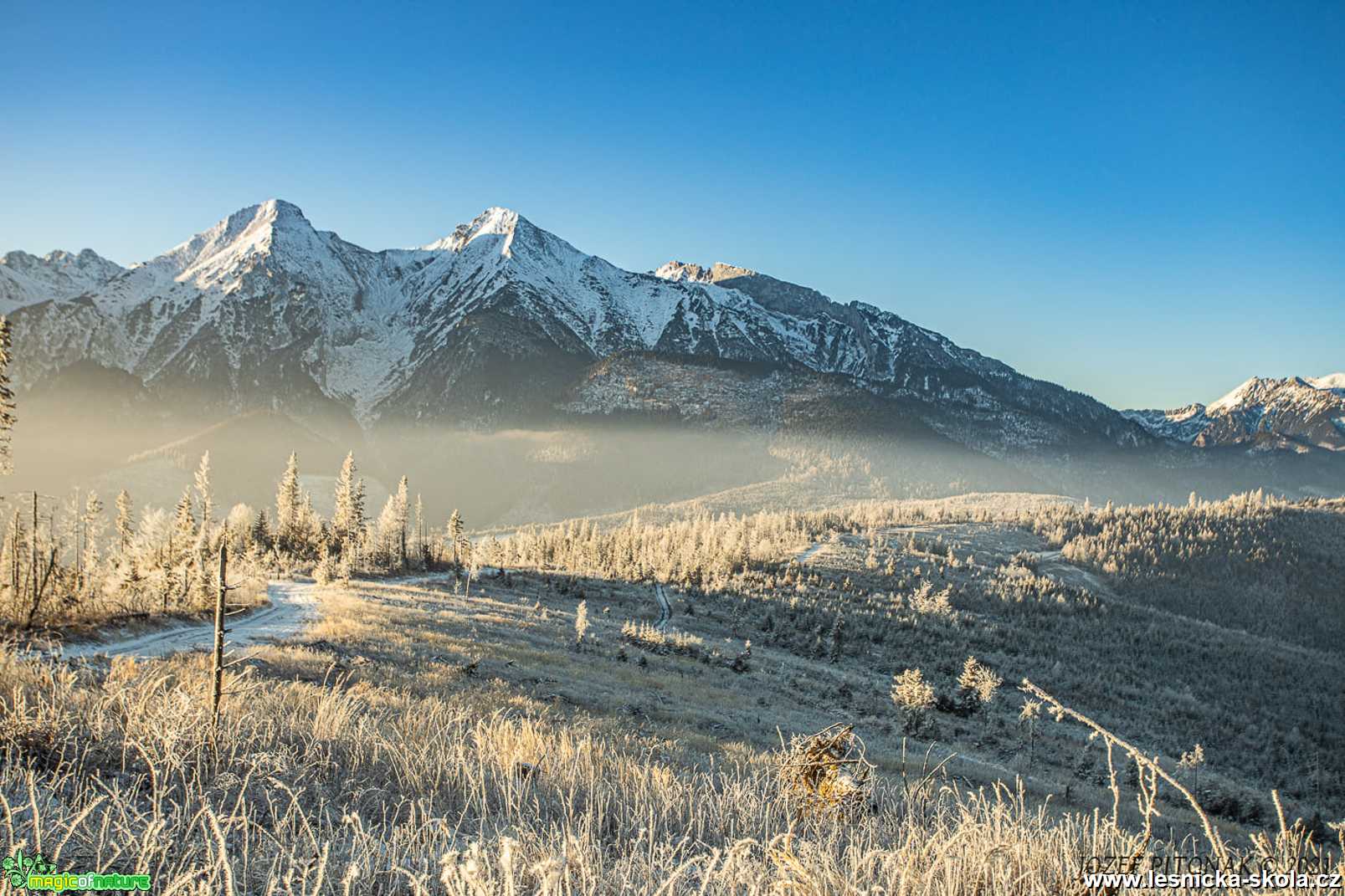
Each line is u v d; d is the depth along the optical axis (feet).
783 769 23.35
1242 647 368.27
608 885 14.44
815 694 159.94
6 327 67.05
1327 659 377.71
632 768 26.81
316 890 12.61
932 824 21.06
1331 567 577.43
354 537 342.85
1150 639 356.18
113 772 21.30
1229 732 249.55
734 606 327.67
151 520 234.38
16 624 78.95
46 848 14.23
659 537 482.69
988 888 13.37
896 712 153.38
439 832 17.15
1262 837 12.91
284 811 19.26
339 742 27.30
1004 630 330.95
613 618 264.31
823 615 312.09
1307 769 223.92
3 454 67.77
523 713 65.57
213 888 13.15
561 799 22.09
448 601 212.84
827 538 526.98
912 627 311.47
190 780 20.49
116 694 27.09
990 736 141.08
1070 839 15.40
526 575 359.46
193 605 120.78
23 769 19.72
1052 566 514.27
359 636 110.22
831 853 15.71
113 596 111.14
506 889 11.73
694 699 120.06
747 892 14.26
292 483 379.76
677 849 16.87
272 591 206.18
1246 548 589.32
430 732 32.99
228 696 30.78
